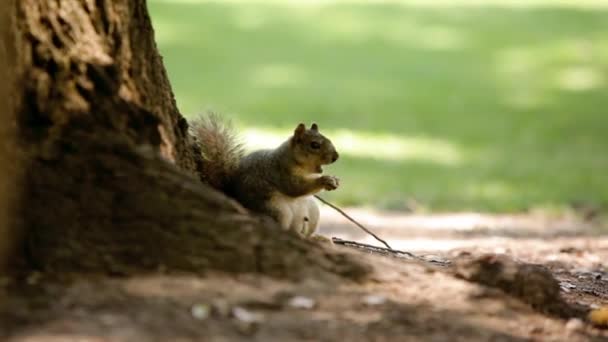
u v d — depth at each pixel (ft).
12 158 27.81
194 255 28.02
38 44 29.58
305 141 36.04
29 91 29.09
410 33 153.28
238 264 28.17
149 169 28.78
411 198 72.33
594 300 36.19
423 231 57.31
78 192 28.09
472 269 30.60
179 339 24.57
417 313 27.86
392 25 158.10
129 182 28.45
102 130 29.35
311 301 27.32
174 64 130.41
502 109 112.88
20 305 25.53
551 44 145.59
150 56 32.68
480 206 70.85
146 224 28.12
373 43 146.61
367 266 29.68
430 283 29.89
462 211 69.00
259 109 108.06
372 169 84.02
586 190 77.25
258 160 36.42
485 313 28.78
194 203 28.66
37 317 25.03
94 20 30.96
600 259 46.21
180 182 28.89
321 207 68.23
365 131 100.63
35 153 28.27
